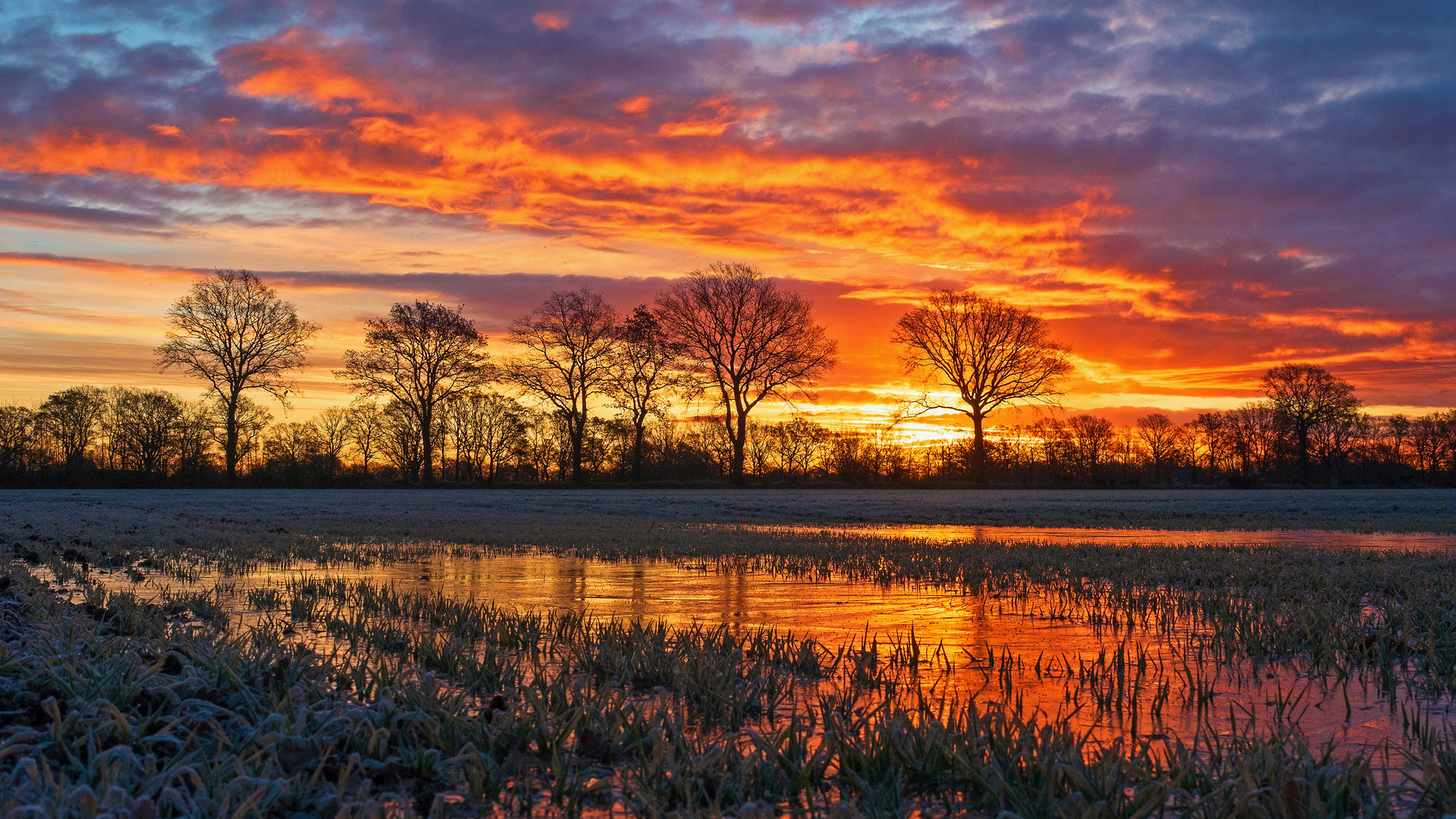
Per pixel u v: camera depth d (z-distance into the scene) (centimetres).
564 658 491
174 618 605
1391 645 539
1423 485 7294
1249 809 260
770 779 295
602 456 6369
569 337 5356
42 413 6112
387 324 5150
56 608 566
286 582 866
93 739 295
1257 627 602
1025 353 5578
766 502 3183
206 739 318
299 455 6675
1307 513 2591
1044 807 267
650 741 331
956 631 617
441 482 5262
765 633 597
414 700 367
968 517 2367
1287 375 7931
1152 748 348
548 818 268
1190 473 8300
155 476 5616
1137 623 649
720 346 5378
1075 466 6794
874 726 344
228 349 4988
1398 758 334
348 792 282
